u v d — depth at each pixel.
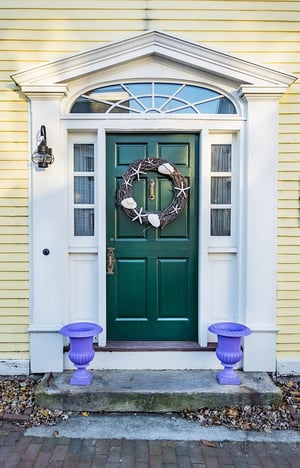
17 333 3.67
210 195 3.74
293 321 3.67
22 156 3.62
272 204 3.62
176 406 3.18
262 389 3.26
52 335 3.62
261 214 3.62
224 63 3.52
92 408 3.18
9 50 3.60
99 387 3.26
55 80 3.52
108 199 3.71
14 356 3.67
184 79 3.64
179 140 3.69
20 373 3.66
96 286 3.73
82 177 3.72
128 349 3.62
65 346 3.68
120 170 3.70
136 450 2.74
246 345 3.64
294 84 3.62
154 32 3.47
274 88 3.52
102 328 3.47
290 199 3.64
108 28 3.59
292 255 3.66
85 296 3.73
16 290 3.66
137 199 3.70
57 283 3.60
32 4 3.58
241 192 3.64
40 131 3.53
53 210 3.58
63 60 3.47
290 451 2.75
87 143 3.68
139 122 3.59
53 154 3.56
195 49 3.50
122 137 3.68
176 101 3.67
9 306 3.66
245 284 3.65
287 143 3.63
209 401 3.19
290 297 3.67
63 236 3.63
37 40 3.60
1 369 3.67
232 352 3.32
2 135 3.61
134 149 3.69
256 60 3.63
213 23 3.61
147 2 3.58
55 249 3.59
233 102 3.66
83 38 3.59
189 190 3.72
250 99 3.56
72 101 3.64
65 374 3.55
